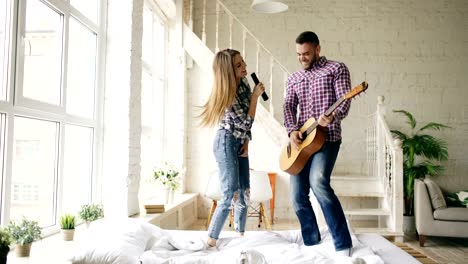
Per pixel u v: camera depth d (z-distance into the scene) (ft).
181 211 14.51
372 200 18.61
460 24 19.70
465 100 19.51
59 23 8.65
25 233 6.40
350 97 7.16
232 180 7.99
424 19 19.77
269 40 19.99
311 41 8.09
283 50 19.94
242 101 8.31
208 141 18.71
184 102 18.06
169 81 17.84
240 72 8.26
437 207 14.64
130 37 10.73
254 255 6.14
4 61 6.84
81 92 9.99
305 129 8.10
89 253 5.90
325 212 7.55
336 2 19.94
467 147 19.33
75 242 7.50
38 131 7.92
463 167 19.27
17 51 7.02
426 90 19.60
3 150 6.76
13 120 6.95
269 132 16.81
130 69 10.71
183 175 17.90
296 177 8.32
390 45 19.76
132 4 10.80
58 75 8.65
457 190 19.21
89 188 10.30
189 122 18.78
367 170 19.07
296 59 19.89
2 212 6.75
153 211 11.25
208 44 20.16
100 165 10.59
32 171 7.75
